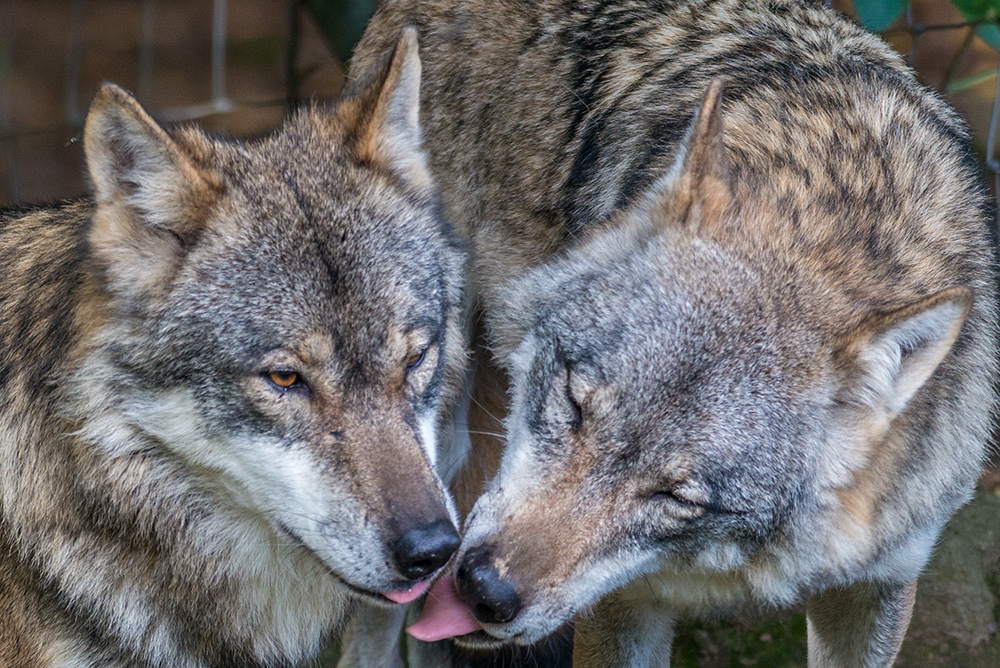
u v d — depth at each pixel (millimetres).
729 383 6820
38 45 18844
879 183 7723
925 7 16672
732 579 7805
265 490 6977
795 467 7020
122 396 6977
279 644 8109
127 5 20109
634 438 6820
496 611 6766
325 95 17484
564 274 8031
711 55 9188
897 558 7820
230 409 6895
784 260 7234
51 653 7465
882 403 7051
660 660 9297
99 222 6766
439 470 9008
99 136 6547
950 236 7715
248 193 7098
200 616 7684
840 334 6973
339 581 6906
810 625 9141
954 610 11000
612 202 8812
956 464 7684
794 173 7816
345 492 6719
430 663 9852
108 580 7332
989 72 12312
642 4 9828
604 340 7145
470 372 9633
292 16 13609
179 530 7383
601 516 6887
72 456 7121
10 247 7805
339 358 6863
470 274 9633
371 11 12438
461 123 10125
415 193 7871
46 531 7230
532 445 7227
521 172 9586
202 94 17828
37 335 7199
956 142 8500
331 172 7434
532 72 9797
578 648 9000
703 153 7434
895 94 8492
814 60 8945
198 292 6902
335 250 7027
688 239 7367
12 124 16953
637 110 9023
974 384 7676
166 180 6809
